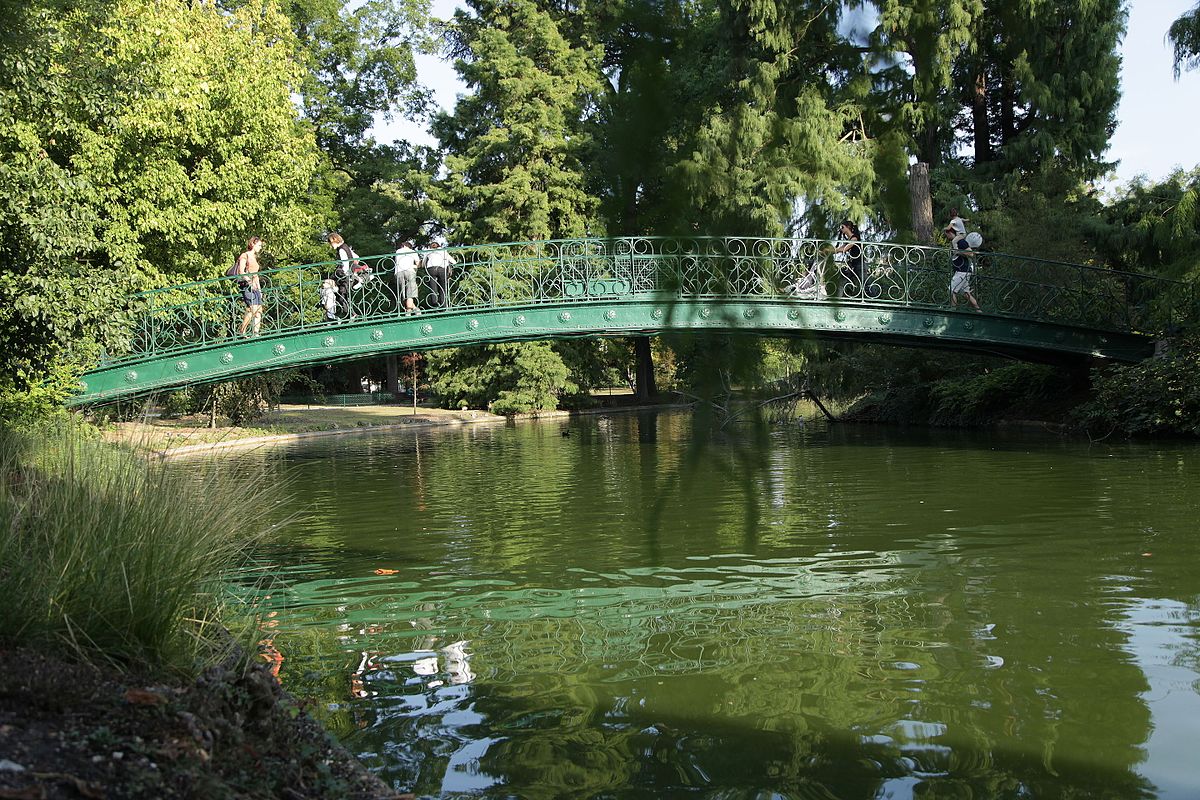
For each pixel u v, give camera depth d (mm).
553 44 33781
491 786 3469
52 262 10609
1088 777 3455
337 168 36125
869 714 4137
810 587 6551
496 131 33781
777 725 4031
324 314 15445
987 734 3879
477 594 6645
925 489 10969
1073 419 17562
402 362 47500
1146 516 8688
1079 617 5570
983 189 21234
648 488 12000
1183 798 3270
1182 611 5617
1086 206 21156
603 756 3734
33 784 2121
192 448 16812
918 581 6613
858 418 23859
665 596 6449
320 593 6734
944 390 21125
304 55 27500
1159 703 4172
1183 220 16797
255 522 6145
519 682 4684
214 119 18641
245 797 2541
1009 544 7727
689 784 3461
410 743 3902
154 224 17703
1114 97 19531
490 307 15094
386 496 11992
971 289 16406
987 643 5121
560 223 33812
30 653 2971
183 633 3650
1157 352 16438
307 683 4715
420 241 35969
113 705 2713
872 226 1605
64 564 3436
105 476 4387
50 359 11375
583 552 8039
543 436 22625
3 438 5316
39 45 10359
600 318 14953
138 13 17172
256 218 19953
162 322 15203
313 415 31109
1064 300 17344
